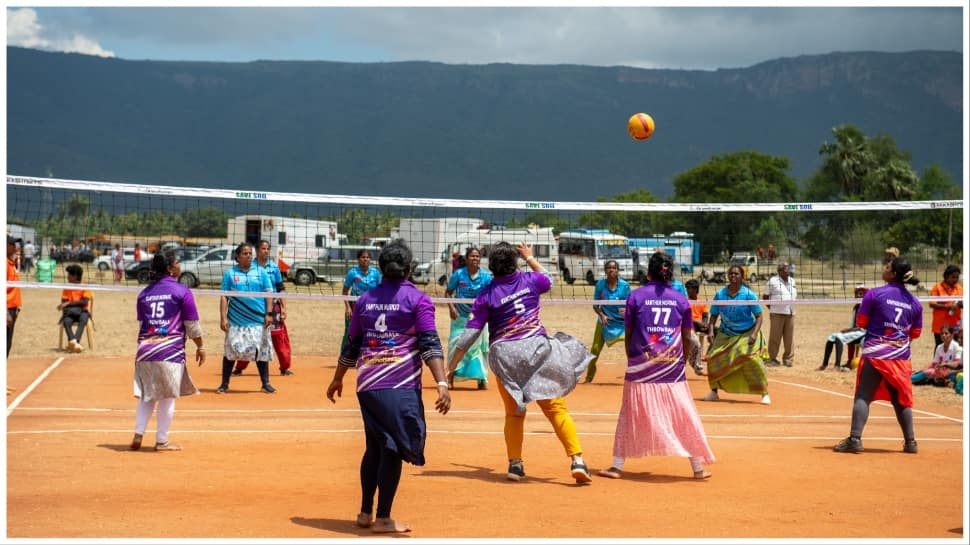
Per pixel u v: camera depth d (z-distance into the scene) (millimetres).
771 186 110875
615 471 7961
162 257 8680
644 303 7992
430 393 13211
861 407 9195
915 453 9164
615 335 14391
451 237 36438
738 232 45812
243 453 8625
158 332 8578
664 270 8055
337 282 39219
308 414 11078
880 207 13242
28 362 15758
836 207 13492
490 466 8328
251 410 11320
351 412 11273
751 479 7930
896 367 9133
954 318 14781
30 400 11586
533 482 7691
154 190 11820
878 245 43156
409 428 6137
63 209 26312
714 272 34125
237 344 12688
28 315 25734
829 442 9805
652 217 49125
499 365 7641
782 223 44625
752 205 13406
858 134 97000
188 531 5910
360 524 6199
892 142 98750
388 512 6027
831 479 7953
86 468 7773
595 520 6426
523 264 20156
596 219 51156
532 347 7629
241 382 14078
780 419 11344
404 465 8273
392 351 6219
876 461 8773
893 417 11641
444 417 11086
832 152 96750
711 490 7484
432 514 6543
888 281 9359
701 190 112812
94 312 27812
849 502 7086
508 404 7691
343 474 7809
